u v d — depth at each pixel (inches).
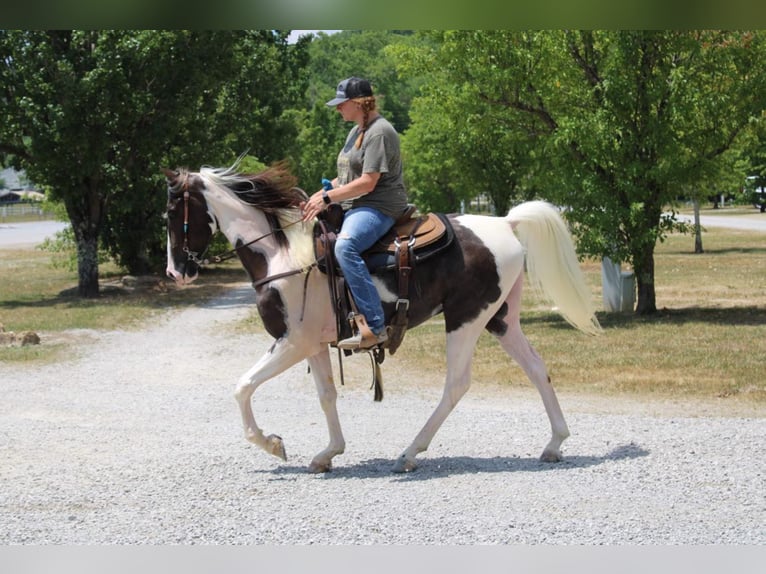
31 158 912.3
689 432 324.8
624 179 650.8
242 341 621.3
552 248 289.9
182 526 228.1
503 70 657.0
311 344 277.9
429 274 273.9
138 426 361.1
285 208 285.9
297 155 1496.1
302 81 1444.4
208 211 285.1
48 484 269.4
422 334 625.0
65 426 359.9
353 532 220.8
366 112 272.2
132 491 261.4
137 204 987.9
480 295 277.1
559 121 648.4
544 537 214.8
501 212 1170.6
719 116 640.4
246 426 277.7
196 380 475.5
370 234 270.1
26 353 559.8
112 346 597.9
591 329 297.0
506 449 311.1
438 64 700.7
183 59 901.8
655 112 636.7
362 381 460.1
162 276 1153.4
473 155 1137.4
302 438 335.3
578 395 410.6
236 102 1164.5
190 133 1010.1
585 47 680.4
